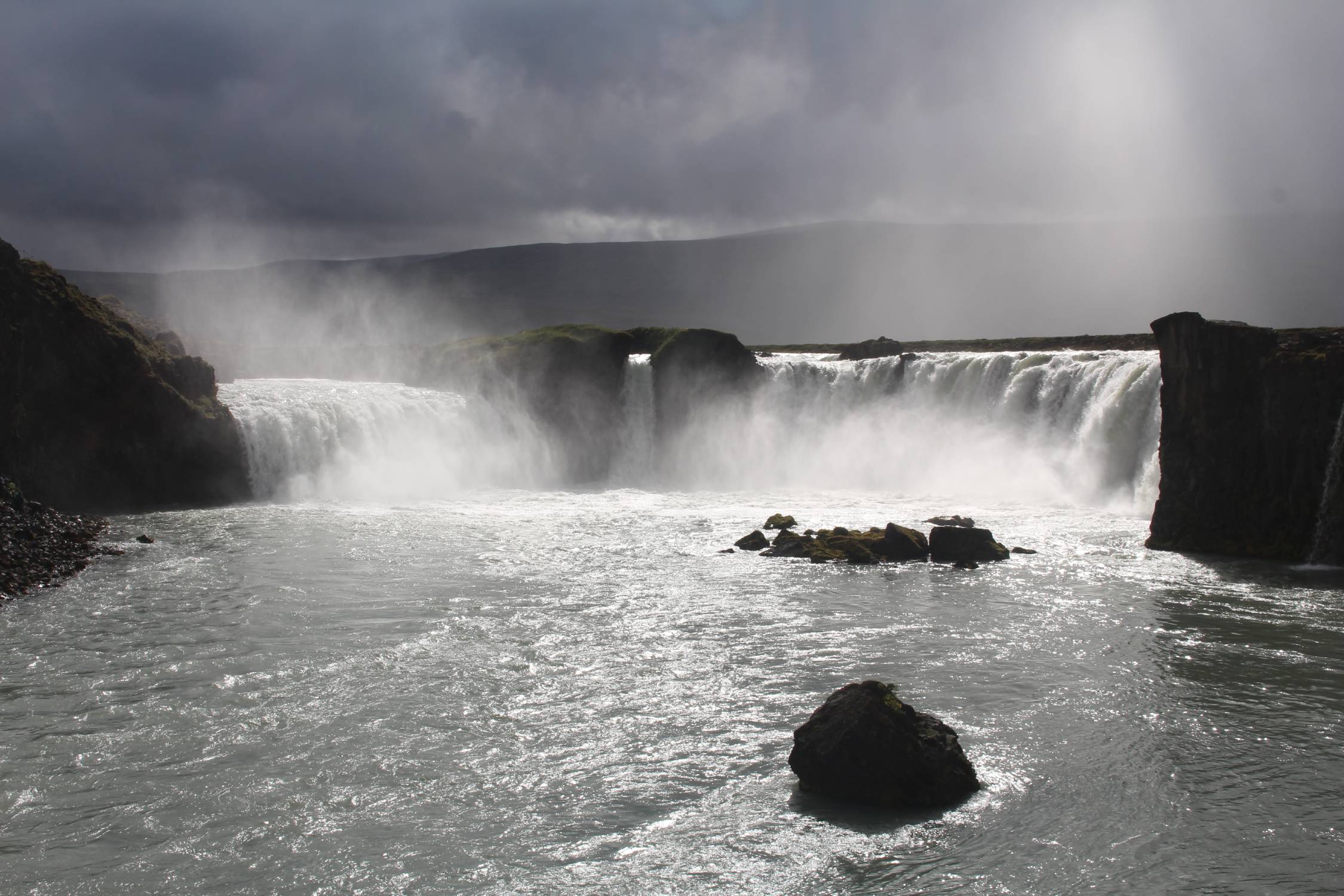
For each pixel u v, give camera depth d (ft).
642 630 77.66
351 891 40.50
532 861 42.68
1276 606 85.71
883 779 47.57
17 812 46.98
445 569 100.58
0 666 67.72
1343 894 40.09
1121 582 95.76
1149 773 51.01
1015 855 42.86
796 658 70.44
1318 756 53.11
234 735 56.03
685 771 51.39
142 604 84.79
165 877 41.50
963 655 71.10
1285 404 107.96
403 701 61.41
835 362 240.73
